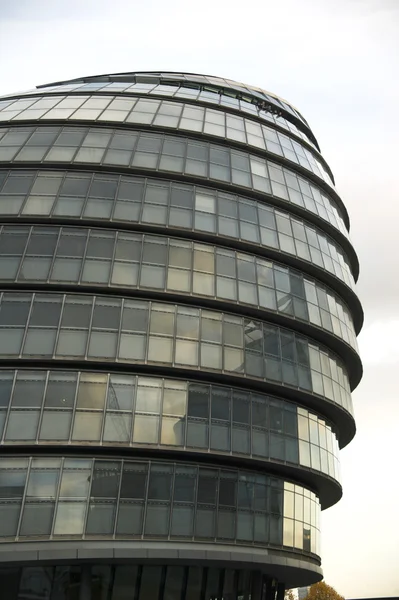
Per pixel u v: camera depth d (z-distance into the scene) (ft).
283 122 176.76
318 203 151.43
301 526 114.73
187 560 96.12
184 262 117.80
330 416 131.03
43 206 117.70
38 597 88.17
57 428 95.30
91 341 103.50
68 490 92.68
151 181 127.75
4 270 108.17
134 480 97.19
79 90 161.58
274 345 119.34
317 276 138.21
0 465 92.07
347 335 139.23
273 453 110.01
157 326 108.88
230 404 109.19
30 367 99.91
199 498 101.04
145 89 166.09
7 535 87.04
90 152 129.70
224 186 133.69
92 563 92.02
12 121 138.92
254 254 127.54
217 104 162.61
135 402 101.45
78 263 111.04
